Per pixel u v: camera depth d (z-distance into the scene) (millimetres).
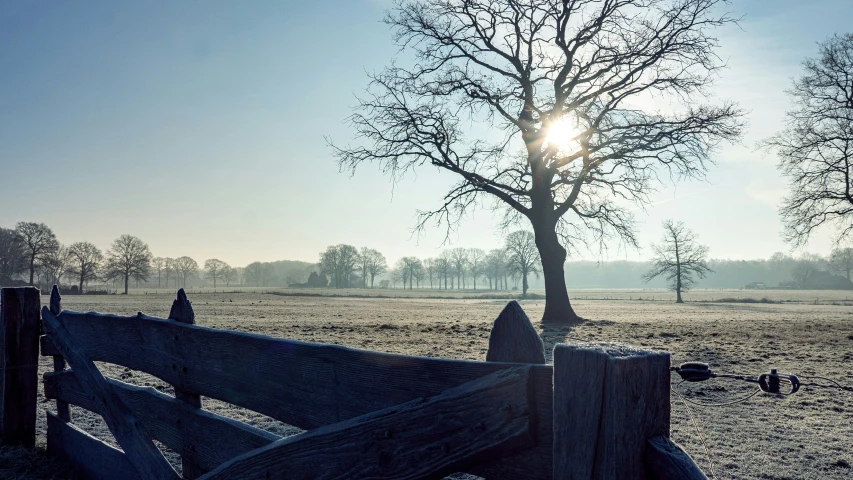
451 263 181375
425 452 1953
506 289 181000
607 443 1423
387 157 27188
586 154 25984
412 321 26406
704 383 9750
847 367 11508
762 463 5594
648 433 1489
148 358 3828
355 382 2332
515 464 1755
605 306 59969
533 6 26109
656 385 1521
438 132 26891
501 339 1885
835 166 28984
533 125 27266
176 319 3672
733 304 69625
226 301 58156
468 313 37719
